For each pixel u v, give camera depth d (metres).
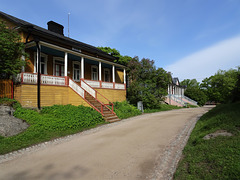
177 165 3.90
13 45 9.18
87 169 3.92
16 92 9.65
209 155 3.73
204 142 4.70
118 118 11.44
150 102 18.17
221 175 2.95
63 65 14.77
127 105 16.42
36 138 6.33
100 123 9.62
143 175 3.59
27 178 3.54
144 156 4.68
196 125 8.30
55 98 11.13
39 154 5.03
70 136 7.15
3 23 9.66
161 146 5.51
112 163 4.25
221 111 9.12
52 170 3.91
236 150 3.60
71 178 3.50
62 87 11.69
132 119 11.83
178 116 13.04
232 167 3.02
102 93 15.50
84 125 8.51
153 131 7.67
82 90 11.59
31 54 11.98
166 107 21.98
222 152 3.70
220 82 29.80
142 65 19.27
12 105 8.91
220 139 4.52
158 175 3.58
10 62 8.84
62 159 4.59
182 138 6.37
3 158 4.74
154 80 18.69
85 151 5.20
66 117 8.77
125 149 5.30
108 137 6.82
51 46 11.03
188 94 42.62
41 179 3.49
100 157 4.67
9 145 5.52
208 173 3.12
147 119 11.60
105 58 20.25
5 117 7.35
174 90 39.50
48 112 9.47
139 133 7.35
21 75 9.41
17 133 6.58
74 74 15.89
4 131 6.36
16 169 4.00
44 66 12.98
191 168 3.43
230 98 13.13
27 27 11.22
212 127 6.23
